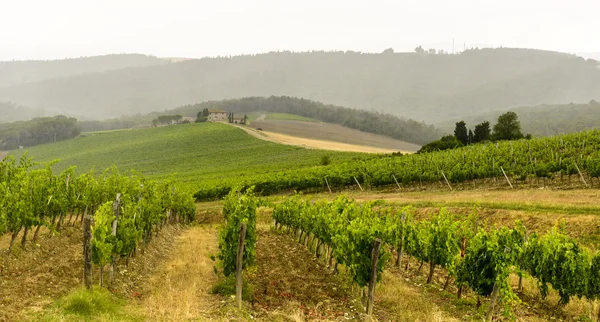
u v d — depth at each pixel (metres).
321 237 19.03
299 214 24.36
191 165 94.06
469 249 13.53
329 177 46.88
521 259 14.91
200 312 11.91
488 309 12.48
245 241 14.70
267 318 11.98
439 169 41.00
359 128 194.12
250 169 77.44
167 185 30.28
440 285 16.14
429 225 17.06
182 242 25.84
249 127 152.25
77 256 17.08
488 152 44.69
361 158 77.94
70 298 11.05
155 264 18.92
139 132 148.75
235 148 109.94
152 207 21.11
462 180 38.22
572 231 20.62
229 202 25.64
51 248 17.73
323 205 23.55
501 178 37.84
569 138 45.06
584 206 23.06
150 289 14.33
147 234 20.20
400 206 30.50
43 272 14.13
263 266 17.88
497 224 23.70
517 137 77.19
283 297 13.90
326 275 16.83
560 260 13.52
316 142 123.25
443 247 15.43
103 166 102.19
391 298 13.94
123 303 12.43
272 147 106.38
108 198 23.83
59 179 21.47
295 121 197.62
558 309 13.64
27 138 155.62
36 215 17.41
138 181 24.67
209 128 139.75
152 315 11.30
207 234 29.55
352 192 44.66
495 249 12.70
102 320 10.31
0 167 19.86
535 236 14.75
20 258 15.31
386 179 42.53
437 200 30.75
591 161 30.27
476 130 84.31
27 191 16.92
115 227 14.95
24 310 10.57
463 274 13.70
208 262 18.86
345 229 16.23
